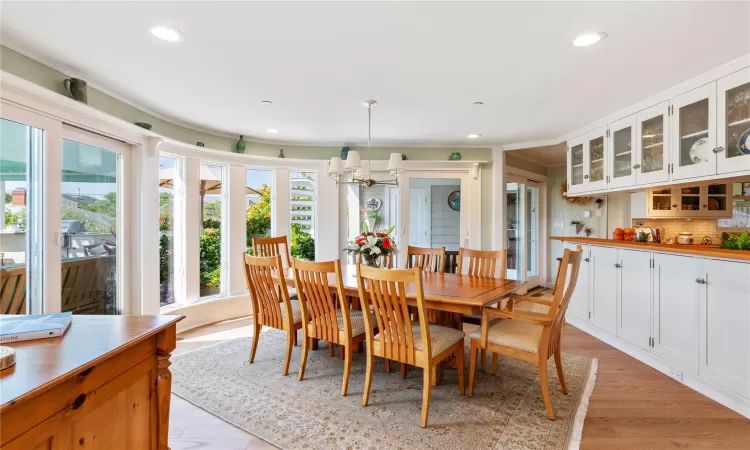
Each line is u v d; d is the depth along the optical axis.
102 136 3.00
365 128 4.15
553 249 6.40
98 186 3.01
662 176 2.92
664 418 2.17
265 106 3.35
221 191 4.48
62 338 1.18
